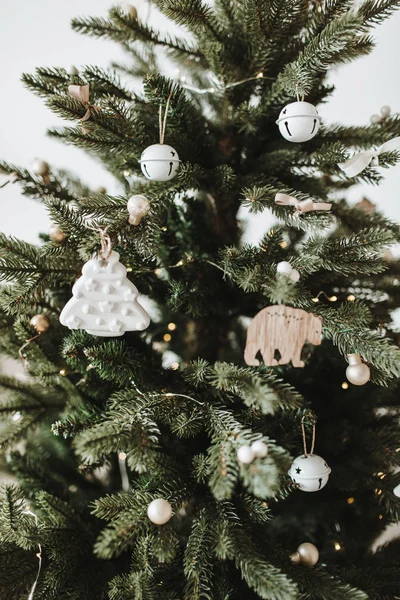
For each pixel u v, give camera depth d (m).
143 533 0.65
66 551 0.71
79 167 1.14
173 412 0.69
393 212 1.13
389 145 0.74
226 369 0.66
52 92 0.75
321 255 0.73
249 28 0.75
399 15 1.03
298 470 0.69
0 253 0.72
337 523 0.81
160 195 0.74
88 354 0.70
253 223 1.13
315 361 0.83
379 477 0.78
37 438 0.94
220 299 0.85
